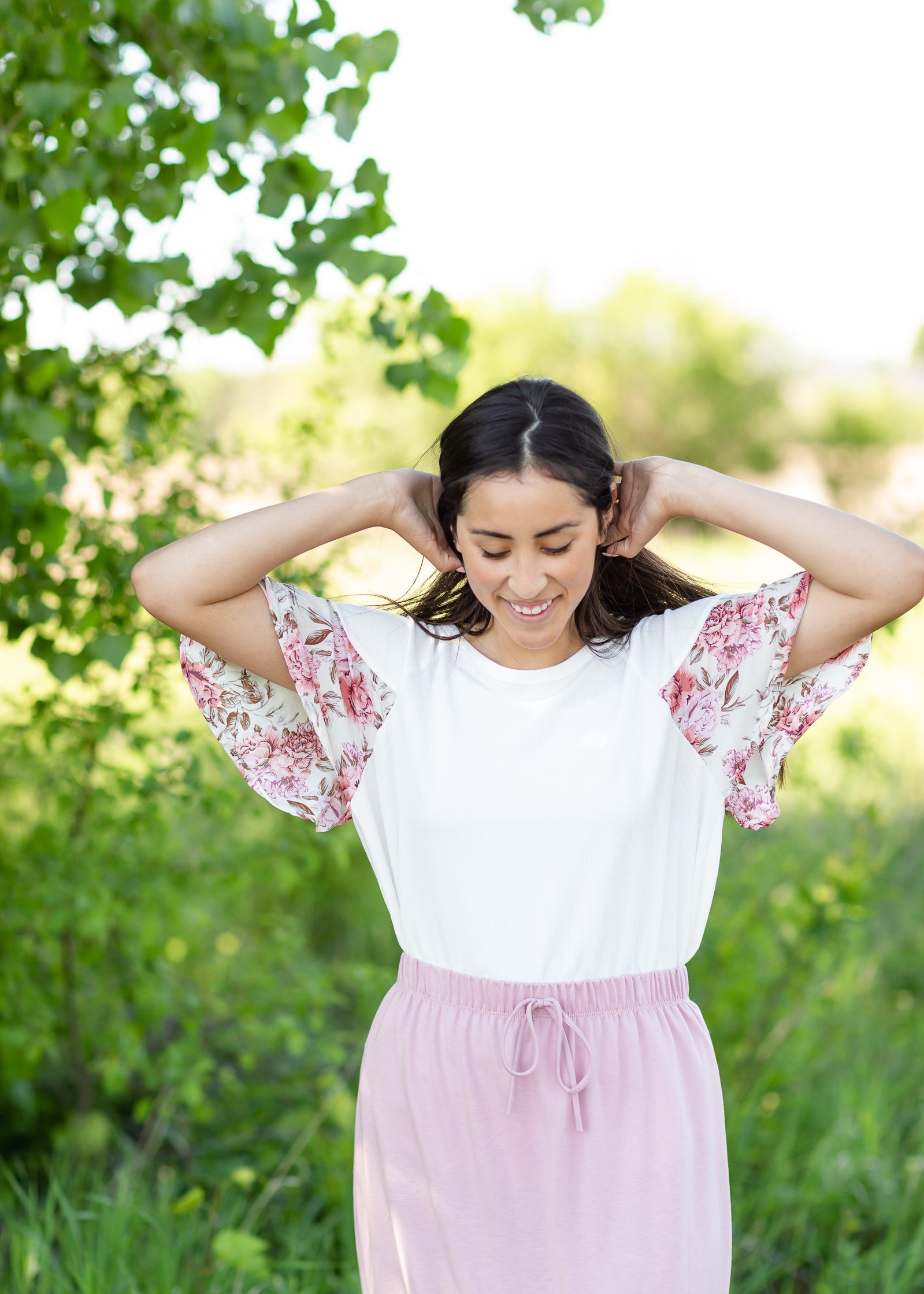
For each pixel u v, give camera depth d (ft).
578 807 5.25
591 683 5.44
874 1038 11.78
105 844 9.39
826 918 10.37
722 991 10.47
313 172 7.68
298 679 5.42
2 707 11.08
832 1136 9.76
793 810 15.16
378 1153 5.47
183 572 5.24
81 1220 8.56
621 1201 5.05
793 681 5.50
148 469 9.03
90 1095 10.02
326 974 10.66
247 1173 8.23
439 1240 5.31
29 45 6.86
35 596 8.07
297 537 5.32
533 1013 5.15
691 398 71.31
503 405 4.95
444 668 5.55
